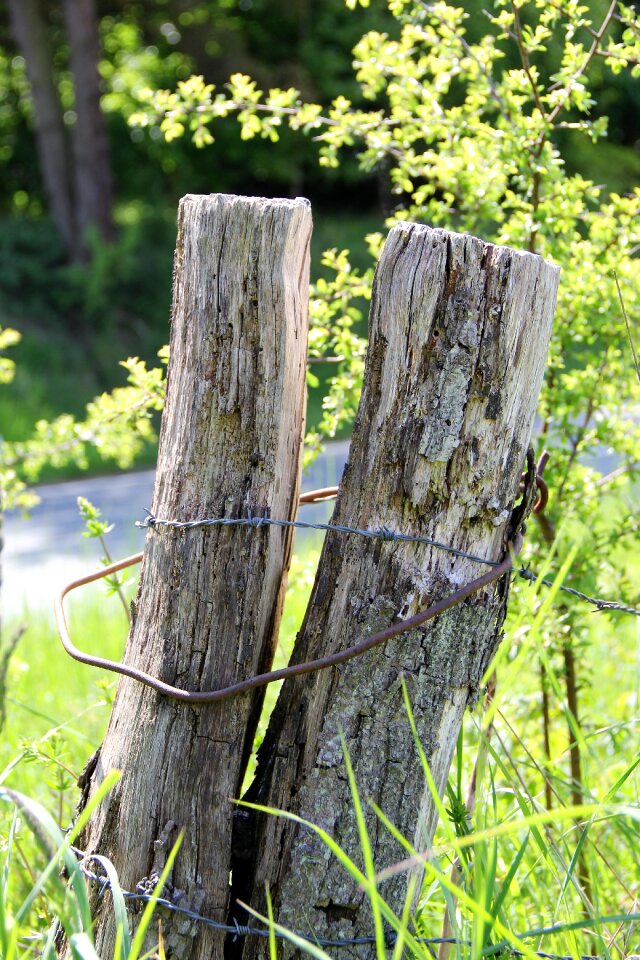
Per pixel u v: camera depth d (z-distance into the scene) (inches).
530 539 119.0
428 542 74.5
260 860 76.4
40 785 124.0
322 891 74.2
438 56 128.2
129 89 912.9
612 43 112.0
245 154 860.0
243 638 75.7
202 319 75.4
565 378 117.4
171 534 76.9
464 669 75.9
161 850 75.4
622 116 559.2
